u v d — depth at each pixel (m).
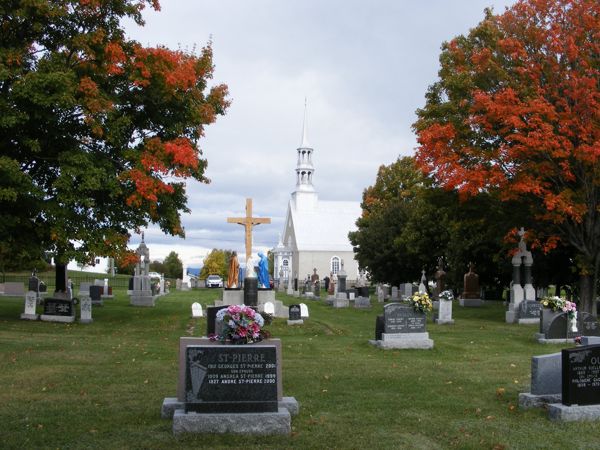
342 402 11.03
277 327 25.17
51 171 25.98
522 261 30.70
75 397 11.09
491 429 9.32
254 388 8.84
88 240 23.72
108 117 23.55
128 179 24.19
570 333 21.08
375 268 58.78
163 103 25.98
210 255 97.44
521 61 28.55
